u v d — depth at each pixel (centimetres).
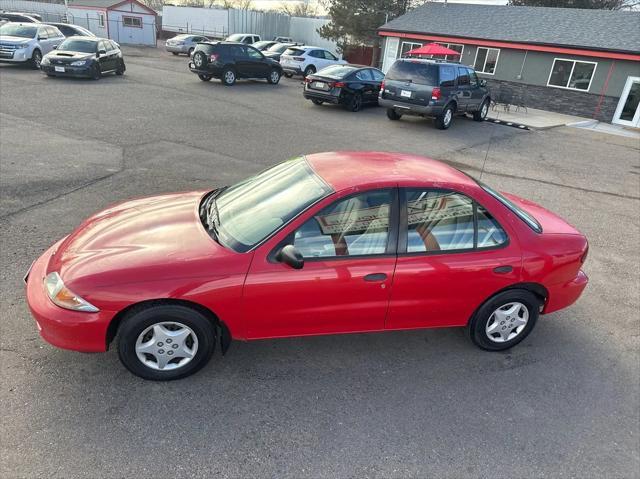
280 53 2714
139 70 2156
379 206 353
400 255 354
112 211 408
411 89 1449
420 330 434
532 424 333
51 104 1252
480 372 383
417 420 327
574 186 987
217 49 1875
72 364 348
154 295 313
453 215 371
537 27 2420
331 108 1695
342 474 281
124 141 979
